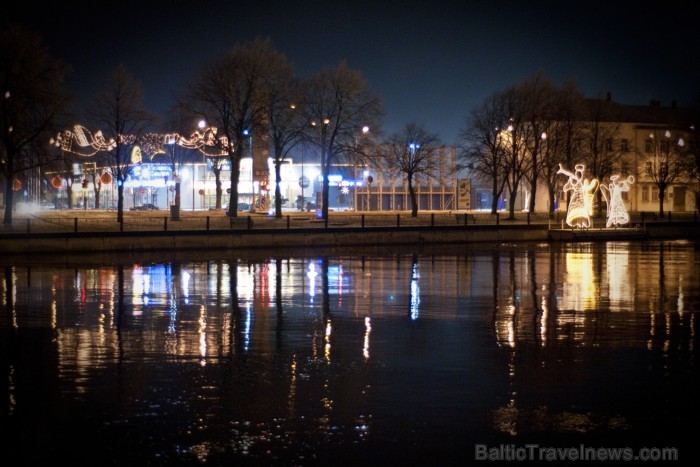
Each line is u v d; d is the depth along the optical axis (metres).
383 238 54.75
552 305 24.55
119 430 11.95
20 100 53.94
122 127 64.25
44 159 59.41
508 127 78.44
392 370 15.59
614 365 16.06
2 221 60.00
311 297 26.44
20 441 11.53
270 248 51.12
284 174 106.75
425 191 109.88
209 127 65.81
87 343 18.25
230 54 64.50
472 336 19.19
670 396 13.80
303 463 10.76
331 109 66.56
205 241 49.59
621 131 102.00
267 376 15.09
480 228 58.97
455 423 12.37
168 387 14.27
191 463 10.74
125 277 32.88
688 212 101.69
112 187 109.06
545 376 15.12
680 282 31.19
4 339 18.70
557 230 60.91
